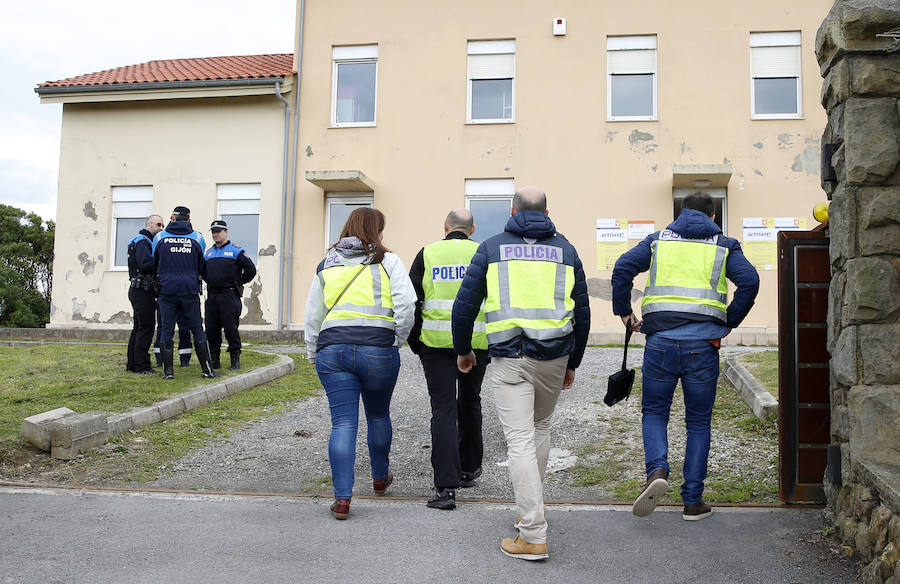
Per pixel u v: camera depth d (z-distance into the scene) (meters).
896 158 4.25
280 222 17.62
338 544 4.36
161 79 17.89
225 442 7.11
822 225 4.97
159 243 9.33
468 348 4.59
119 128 18.30
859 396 4.25
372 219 5.18
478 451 5.76
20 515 4.87
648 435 4.64
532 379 4.31
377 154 17.45
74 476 6.00
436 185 17.23
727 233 16.33
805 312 4.94
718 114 16.52
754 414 7.23
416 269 5.35
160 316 9.31
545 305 4.32
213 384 9.02
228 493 5.44
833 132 4.61
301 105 17.78
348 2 17.83
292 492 5.61
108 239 18.20
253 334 16.08
